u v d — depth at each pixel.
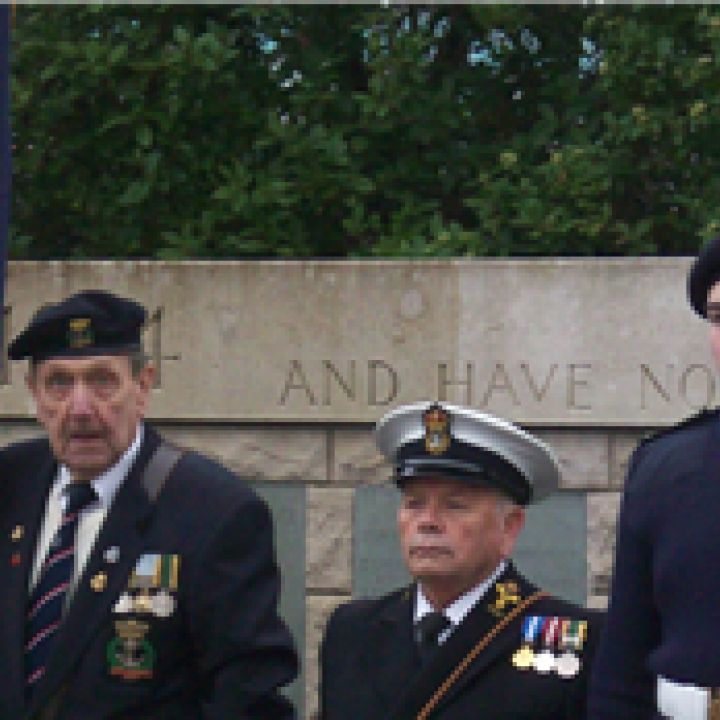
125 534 5.75
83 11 11.92
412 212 11.82
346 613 5.96
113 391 5.74
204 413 10.12
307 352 10.05
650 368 9.72
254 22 12.26
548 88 12.29
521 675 5.45
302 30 12.29
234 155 12.12
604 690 4.79
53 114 11.99
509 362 9.86
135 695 5.60
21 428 10.28
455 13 12.34
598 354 9.77
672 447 4.76
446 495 5.56
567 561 9.87
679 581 4.55
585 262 9.80
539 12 12.37
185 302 10.16
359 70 12.53
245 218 11.73
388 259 10.26
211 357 10.13
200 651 5.66
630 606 4.76
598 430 9.87
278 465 10.16
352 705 5.69
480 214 11.56
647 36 11.30
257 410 10.09
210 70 11.54
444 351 9.91
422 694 5.50
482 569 5.59
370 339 9.99
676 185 11.73
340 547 10.09
